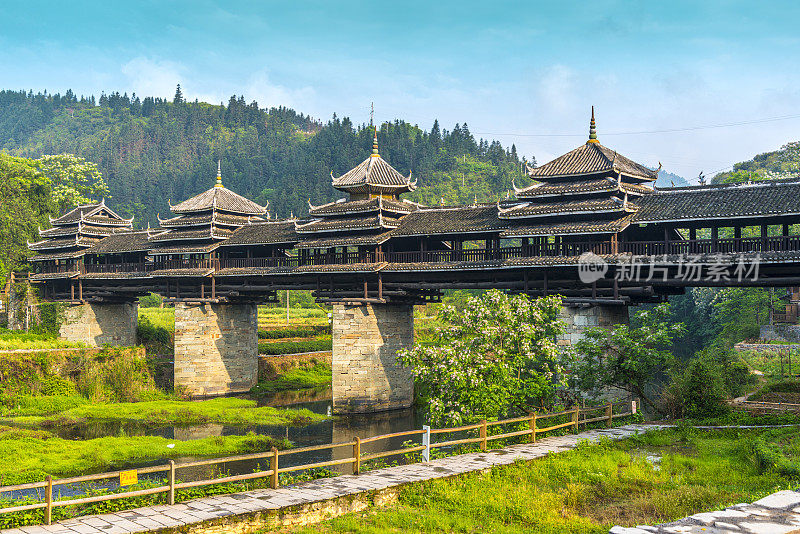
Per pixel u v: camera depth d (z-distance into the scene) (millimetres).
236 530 15539
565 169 39938
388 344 48625
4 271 64875
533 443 24031
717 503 16375
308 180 190625
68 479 15672
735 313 74000
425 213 46969
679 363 31547
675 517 15758
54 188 93188
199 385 54438
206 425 43875
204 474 30516
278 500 16828
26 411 45938
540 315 30156
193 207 55875
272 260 52219
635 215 36312
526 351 28438
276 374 63625
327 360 68875
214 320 55625
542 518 16109
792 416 27047
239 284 54156
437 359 27875
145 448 35750
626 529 12656
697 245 34719
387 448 37188
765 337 65938
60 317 63625
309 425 43969
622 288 36219
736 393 37250
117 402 50406
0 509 14750
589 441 23578
